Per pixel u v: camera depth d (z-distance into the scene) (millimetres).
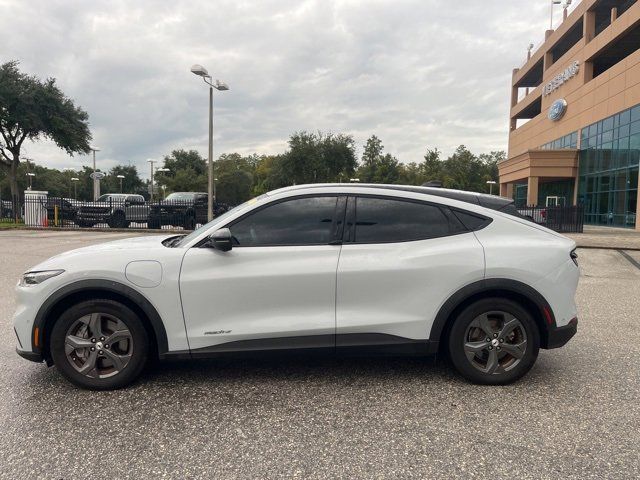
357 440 2988
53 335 3619
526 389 3793
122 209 25062
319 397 3629
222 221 3824
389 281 3703
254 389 3773
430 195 3977
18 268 10250
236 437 3020
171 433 3066
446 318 3744
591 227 30469
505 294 3822
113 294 3668
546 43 44875
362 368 4242
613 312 6586
